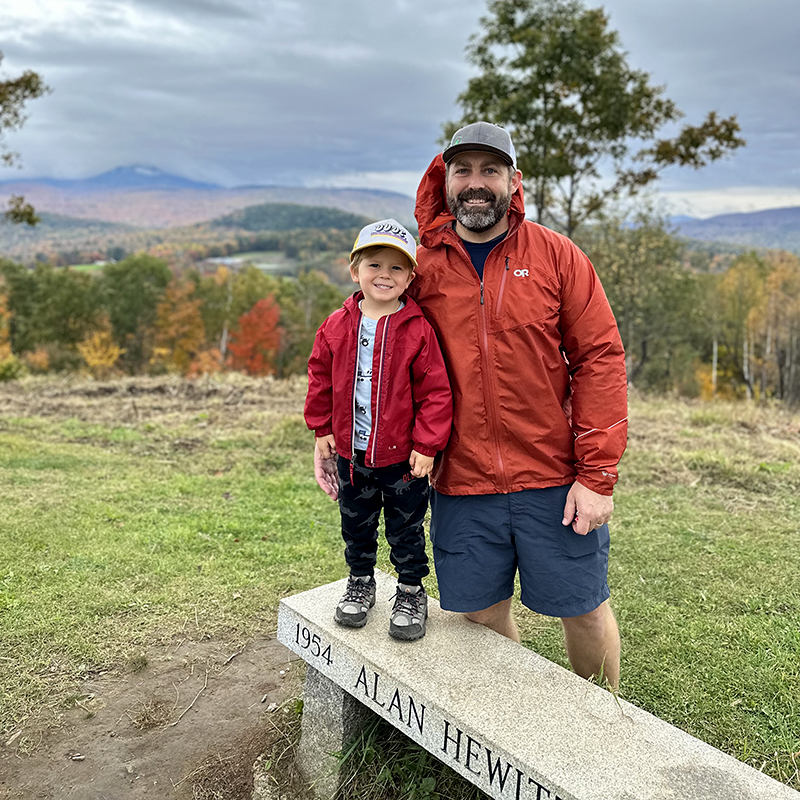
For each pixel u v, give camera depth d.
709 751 1.92
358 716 2.56
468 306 2.33
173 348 58.06
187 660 3.50
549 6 12.45
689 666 3.26
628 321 22.27
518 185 2.33
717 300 38.50
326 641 2.51
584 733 1.98
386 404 2.31
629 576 4.26
